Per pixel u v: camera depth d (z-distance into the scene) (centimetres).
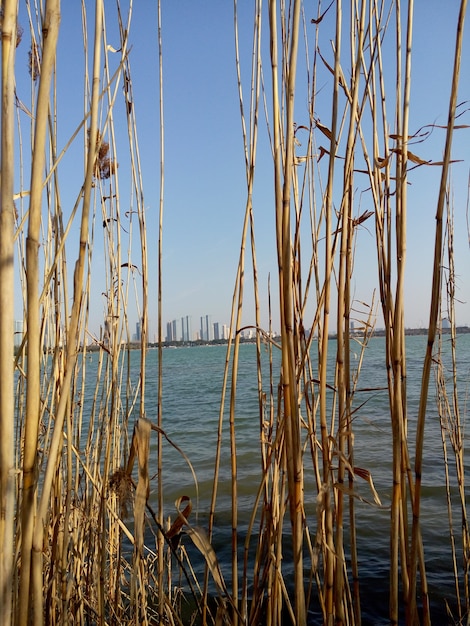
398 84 135
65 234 125
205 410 1155
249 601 296
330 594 136
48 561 187
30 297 97
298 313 152
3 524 89
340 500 136
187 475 597
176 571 347
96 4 111
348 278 140
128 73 190
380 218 143
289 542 371
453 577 320
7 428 89
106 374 209
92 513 218
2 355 88
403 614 291
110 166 196
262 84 170
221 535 409
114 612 212
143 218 190
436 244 119
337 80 126
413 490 137
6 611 89
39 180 96
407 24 130
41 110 94
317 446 154
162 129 183
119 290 197
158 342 176
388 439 698
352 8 144
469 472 532
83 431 627
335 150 128
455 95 113
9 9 88
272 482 159
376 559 356
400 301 130
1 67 88
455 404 224
